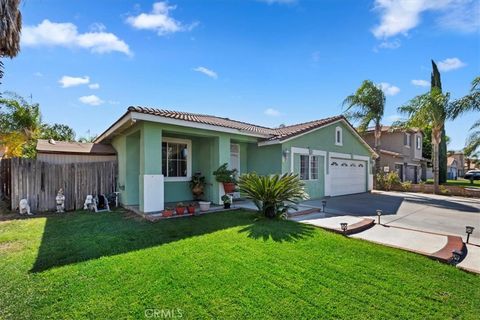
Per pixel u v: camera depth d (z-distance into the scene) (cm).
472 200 1471
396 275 436
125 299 350
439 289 392
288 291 378
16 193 986
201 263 468
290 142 1289
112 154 1268
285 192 820
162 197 909
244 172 1399
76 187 1088
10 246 562
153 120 846
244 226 724
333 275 430
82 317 312
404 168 2669
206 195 1159
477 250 590
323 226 746
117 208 1081
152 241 595
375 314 327
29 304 336
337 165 1622
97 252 522
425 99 1792
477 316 328
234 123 1448
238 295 365
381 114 2084
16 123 1530
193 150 1216
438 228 787
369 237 666
